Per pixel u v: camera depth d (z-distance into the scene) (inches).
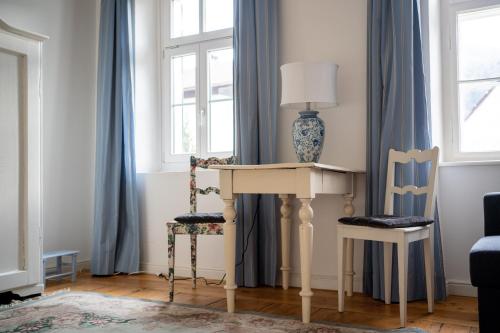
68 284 127.6
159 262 142.6
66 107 147.4
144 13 151.9
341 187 105.1
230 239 96.1
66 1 148.6
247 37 124.6
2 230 105.1
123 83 144.7
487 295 67.5
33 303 103.7
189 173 138.7
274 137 121.4
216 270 132.0
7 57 107.3
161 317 91.7
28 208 110.0
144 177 146.0
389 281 102.3
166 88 152.6
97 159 145.5
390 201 103.7
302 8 123.5
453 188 111.0
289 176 89.4
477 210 108.6
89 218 153.5
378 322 87.8
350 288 109.7
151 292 116.3
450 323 87.0
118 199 142.9
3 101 106.0
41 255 113.5
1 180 105.2
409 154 102.1
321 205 119.4
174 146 152.4
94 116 155.9
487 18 115.0
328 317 91.5
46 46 142.2
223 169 95.6
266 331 81.7
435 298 104.0
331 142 119.0
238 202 123.3
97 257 140.7
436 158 98.7
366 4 115.9
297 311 96.3
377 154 108.9
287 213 118.1
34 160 111.9
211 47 144.1
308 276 87.9
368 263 110.1
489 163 107.1
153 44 153.4
